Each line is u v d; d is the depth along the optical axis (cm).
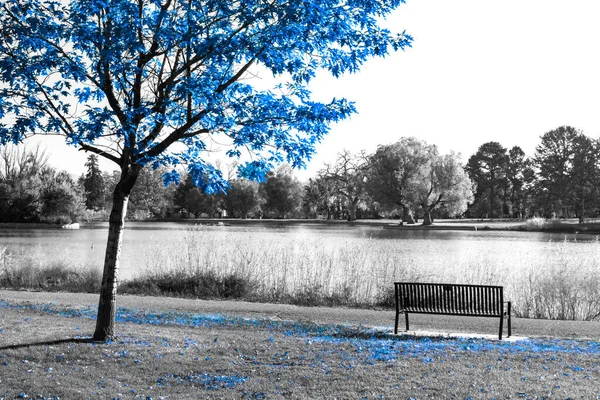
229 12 876
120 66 855
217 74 964
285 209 11938
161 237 5072
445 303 1111
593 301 1553
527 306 1552
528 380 673
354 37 970
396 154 7881
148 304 1547
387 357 812
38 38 882
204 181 950
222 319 1261
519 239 5362
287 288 1847
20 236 5453
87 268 2136
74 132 817
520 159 13450
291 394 635
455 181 7719
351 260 1991
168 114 894
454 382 666
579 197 9600
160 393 647
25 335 943
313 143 991
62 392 644
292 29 872
